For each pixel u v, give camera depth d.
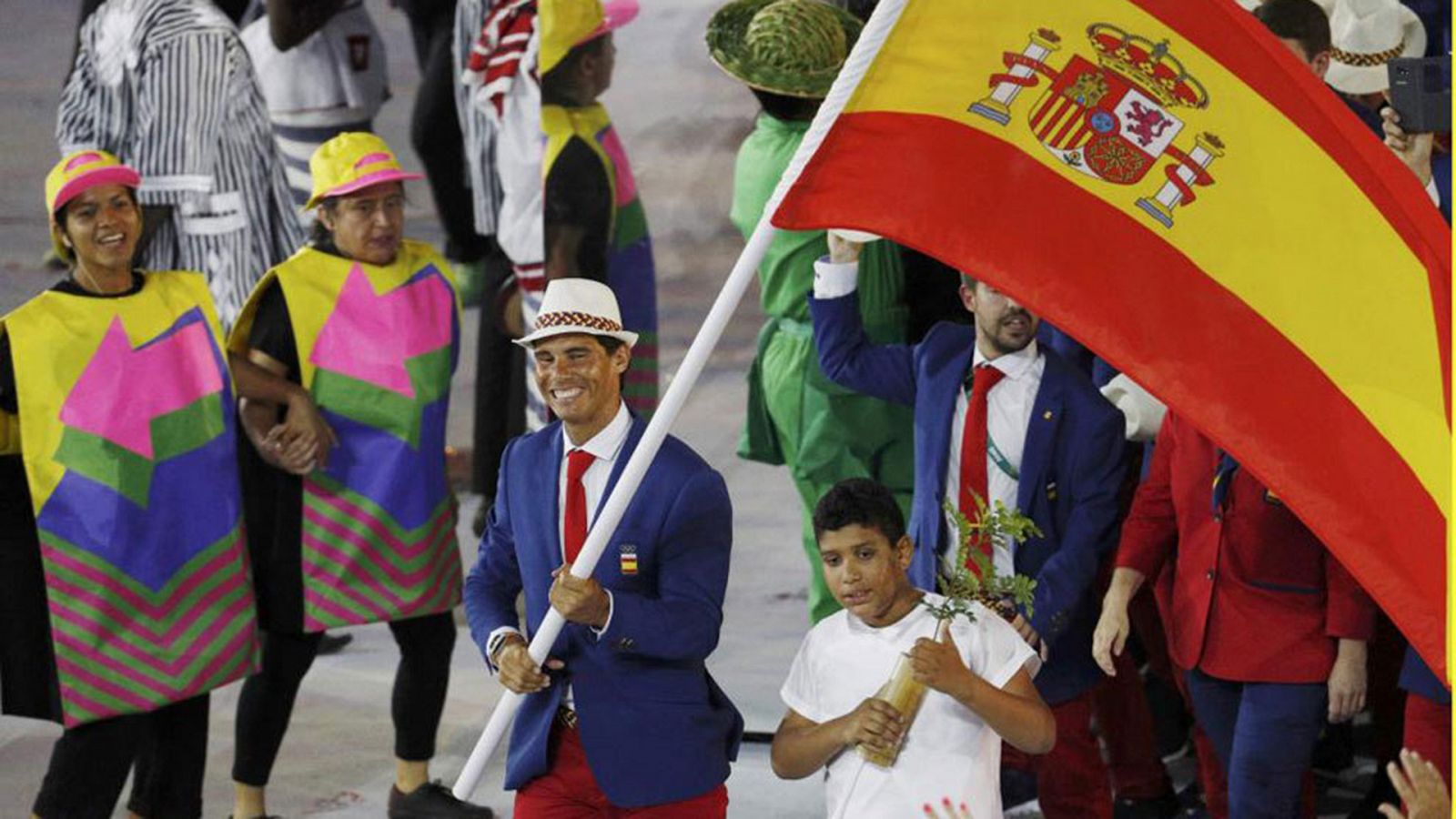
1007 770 24.45
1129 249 14.14
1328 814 23.98
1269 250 14.05
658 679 17.42
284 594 24.19
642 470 15.66
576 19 27.14
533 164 28.81
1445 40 25.23
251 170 29.06
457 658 29.77
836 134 14.40
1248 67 13.97
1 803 25.38
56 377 21.84
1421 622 14.04
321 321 24.12
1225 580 20.56
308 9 29.42
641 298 27.67
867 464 25.36
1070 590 20.73
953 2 14.16
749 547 28.12
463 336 30.83
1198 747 22.39
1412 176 14.07
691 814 17.55
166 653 22.30
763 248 14.62
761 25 25.27
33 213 34.00
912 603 16.59
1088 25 14.09
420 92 29.88
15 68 34.03
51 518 21.86
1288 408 14.09
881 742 16.11
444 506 24.70
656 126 27.33
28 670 22.09
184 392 22.47
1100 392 22.08
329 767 26.28
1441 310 14.02
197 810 23.11
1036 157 14.18
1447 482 14.04
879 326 25.00
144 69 28.33
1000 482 21.25
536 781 17.77
